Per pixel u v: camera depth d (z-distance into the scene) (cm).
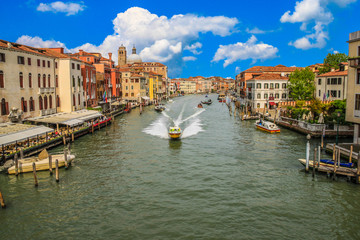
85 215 1733
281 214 1747
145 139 3916
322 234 1543
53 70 4609
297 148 3347
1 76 3294
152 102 11588
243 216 1717
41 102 4194
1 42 3547
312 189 2117
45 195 2014
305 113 4656
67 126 4097
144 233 1538
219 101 13388
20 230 1574
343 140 3703
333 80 5322
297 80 6156
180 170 2552
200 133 4384
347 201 1925
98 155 3047
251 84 7662
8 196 1995
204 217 1700
